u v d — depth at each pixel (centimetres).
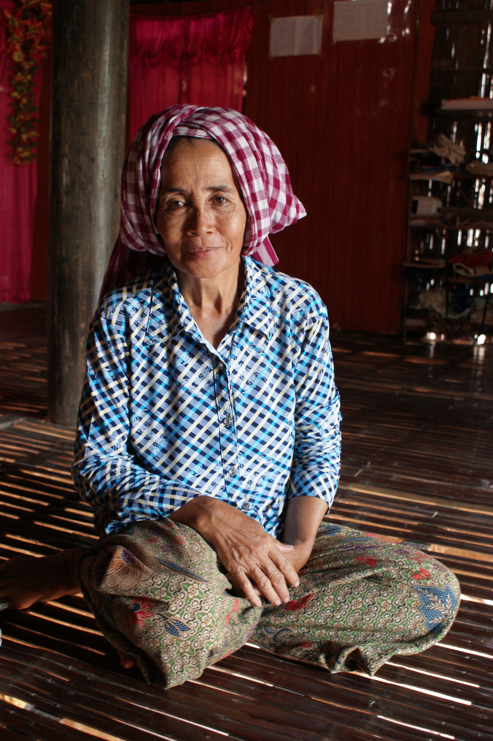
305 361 142
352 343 578
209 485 138
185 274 134
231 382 137
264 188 128
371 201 604
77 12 289
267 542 128
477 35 572
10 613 164
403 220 595
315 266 634
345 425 344
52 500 236
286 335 140
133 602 123
